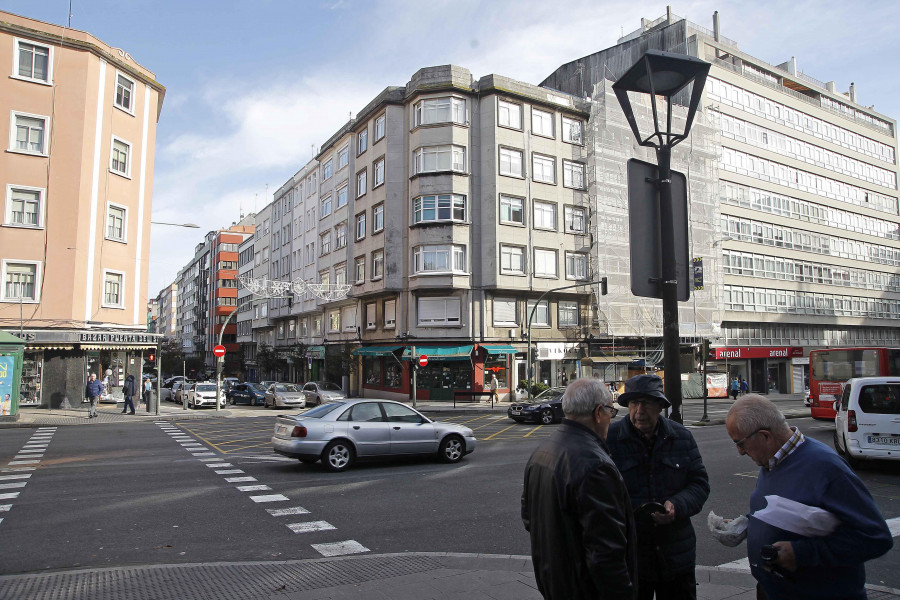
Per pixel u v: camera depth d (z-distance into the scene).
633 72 5.13
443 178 33.78
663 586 3.64
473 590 5.05
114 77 29.25
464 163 34.34
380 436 12.05
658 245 4.95
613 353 36.88
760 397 2.98
